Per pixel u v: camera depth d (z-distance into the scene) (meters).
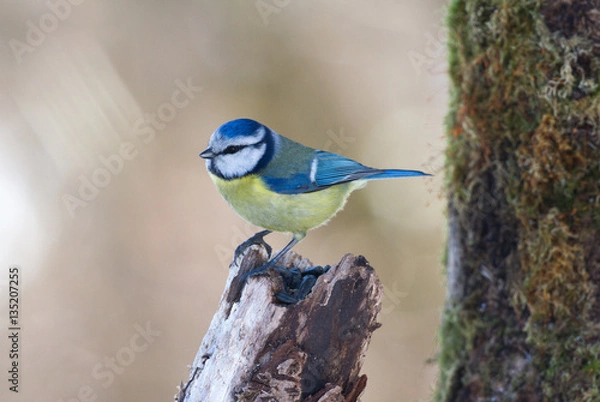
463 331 4.29
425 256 14.11
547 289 4.07
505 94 4.12
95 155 13.83
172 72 14.77
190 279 13.16
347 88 15.04
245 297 5.34
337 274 5.14
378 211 14.55
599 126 4.03
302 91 15.00
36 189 13.47
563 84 4.02
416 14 15.15
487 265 4.21
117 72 14.62
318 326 5.12
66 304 12.59
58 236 13.24
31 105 14.01
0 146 13.57
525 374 4.11
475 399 4.22
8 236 13.03
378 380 12.62
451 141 4.41
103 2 14.91
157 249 13.42
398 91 14.96
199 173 14.09
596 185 4.04
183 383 5.55
